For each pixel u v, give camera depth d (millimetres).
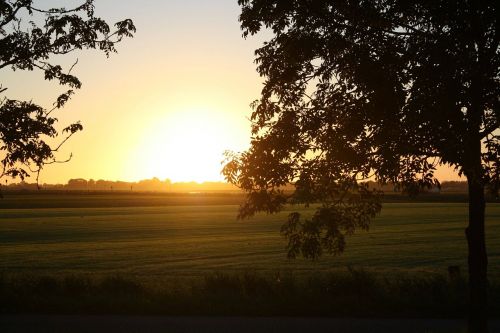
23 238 54500
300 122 10492
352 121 9664
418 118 8961
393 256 37188
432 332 11625
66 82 13734
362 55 9648
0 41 13211
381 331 12125
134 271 30750
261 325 12656
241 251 41406
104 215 94750
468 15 8891
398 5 9484
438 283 15820
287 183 10695
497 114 8719
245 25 10992
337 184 10828
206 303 14234
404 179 10227
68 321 12961
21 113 12945
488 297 14836
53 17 13633
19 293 15430
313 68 10828
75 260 36781
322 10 10320
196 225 71250
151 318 13367
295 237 11430
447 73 8797
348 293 15758
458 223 69250
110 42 13977
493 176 8961
